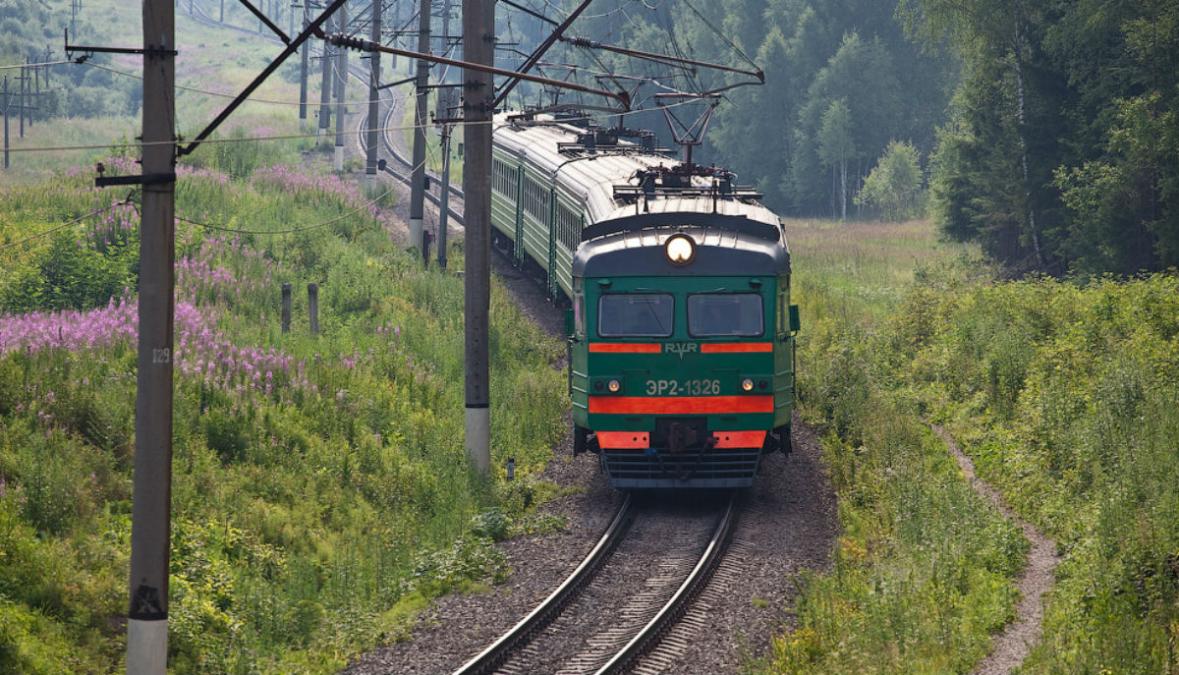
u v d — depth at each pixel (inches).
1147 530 2262.6
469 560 2583.7
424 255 5831.7
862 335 4712.1
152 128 1768.0
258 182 6663.4
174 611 2162.9
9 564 2162.9
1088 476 2805.1
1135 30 5290.4
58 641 2020.2
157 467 1802.4
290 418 3221.0
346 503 2888.8
